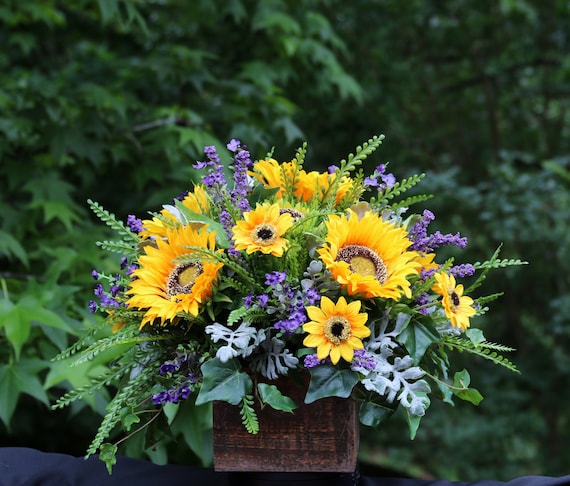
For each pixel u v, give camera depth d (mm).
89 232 2297
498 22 5430
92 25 3441
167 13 3332
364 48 5090
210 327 1053
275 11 3066
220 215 1143
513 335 5629
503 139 5746
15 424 3010
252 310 1039
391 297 1053
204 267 1059
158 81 2902
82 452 3344
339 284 1071
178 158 2617
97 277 1188
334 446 1094
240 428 1113
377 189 1202
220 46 3236
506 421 5137
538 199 4324
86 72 2996
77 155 2410
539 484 1177
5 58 3293
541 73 5777
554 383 5164
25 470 1329
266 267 1100
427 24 5516
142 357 1165
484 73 5547
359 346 1021
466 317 1086
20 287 2053
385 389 1063
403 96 5398
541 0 5363
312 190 1240
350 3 5047
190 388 1108
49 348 1941
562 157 5195
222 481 1264
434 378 1123
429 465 5582
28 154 2449
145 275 1093
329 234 1068
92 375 1800
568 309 4562
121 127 2510
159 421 1245
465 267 1128
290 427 1102
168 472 1312
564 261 5055
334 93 4598
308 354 1048
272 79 2982
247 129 2707
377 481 1285
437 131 5547
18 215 2301
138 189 2545
